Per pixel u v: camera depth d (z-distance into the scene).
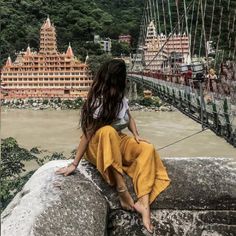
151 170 2.78
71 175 2.72
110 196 2.74
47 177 2.68
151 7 53.62
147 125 46.69
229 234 2.82
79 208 2.43
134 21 101.25
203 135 36.12
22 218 2.20
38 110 64.06
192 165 2.96
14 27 85.12
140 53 61.00
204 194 2.80
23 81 69.75
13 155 12.22
